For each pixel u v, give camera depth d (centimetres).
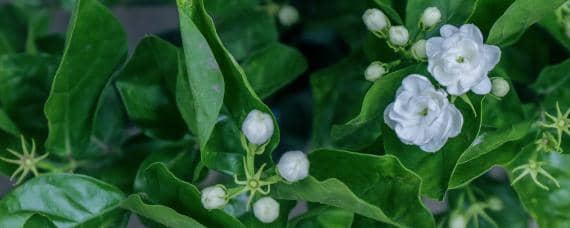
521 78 54
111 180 55
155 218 50
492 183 59
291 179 48
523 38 54
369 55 53
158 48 54
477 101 49
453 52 47
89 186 52
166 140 55
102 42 51
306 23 60
